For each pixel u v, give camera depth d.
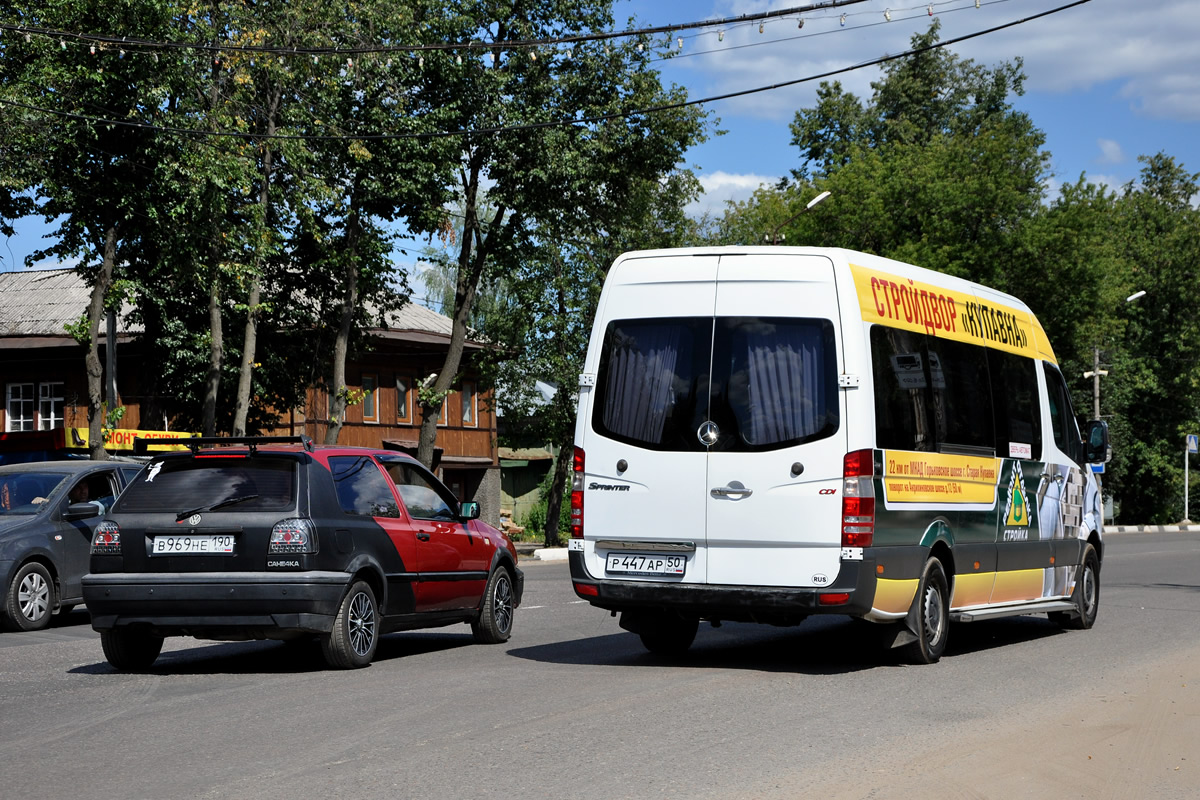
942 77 68.00
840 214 49.47
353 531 10.46
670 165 37.41
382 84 31.30
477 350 42.28
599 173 36.16
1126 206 71.69
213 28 27.34
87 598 10.08
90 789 5.92
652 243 40.47
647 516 10.20
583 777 6.11
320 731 7.34
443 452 50.72
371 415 47.09
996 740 7.22
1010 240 46.22
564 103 35.88
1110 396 64.69
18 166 26.61
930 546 10.63
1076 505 14.00
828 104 67.62
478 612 12.41
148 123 27.34
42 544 14.59
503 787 5.90
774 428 9.89
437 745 6.89
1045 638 13.10
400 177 32.03
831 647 11.97
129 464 16.28
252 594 9.86
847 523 9.62
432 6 33.34
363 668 10.41
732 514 9.93
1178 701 8.76
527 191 35.69
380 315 37.53
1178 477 68.94
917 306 10.90
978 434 11.77
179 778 6.12
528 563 31.88
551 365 39.72
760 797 5.74
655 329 10.39
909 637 10.41
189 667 10.75
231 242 28.97
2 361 44.06
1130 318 68.69
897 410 10.25
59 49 25.86
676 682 9.39
